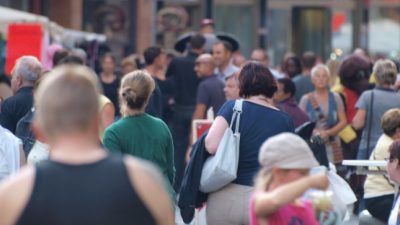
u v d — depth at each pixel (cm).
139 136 1931
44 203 1059
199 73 3362
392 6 7638
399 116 2422
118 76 3884
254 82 1950
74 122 1085
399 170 2067
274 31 7375
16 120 2331
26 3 6325
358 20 7525
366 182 2378
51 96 1088
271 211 1324
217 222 1956
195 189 1977
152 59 3625
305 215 1374
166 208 1094
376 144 2606
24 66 2330
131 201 1070
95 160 1080
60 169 1071
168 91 3634
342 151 3158
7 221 1062
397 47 7662
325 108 3134
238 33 7312
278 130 1928
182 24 6881
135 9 6762
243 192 1928
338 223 1440
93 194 1062
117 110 3597
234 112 1941
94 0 6662
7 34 3650
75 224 1058
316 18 7425
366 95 2858
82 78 1096
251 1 7312
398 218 1984
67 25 6506
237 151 1925
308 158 1366
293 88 2995
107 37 6712
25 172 1077
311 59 3675
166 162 1972
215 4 7219
